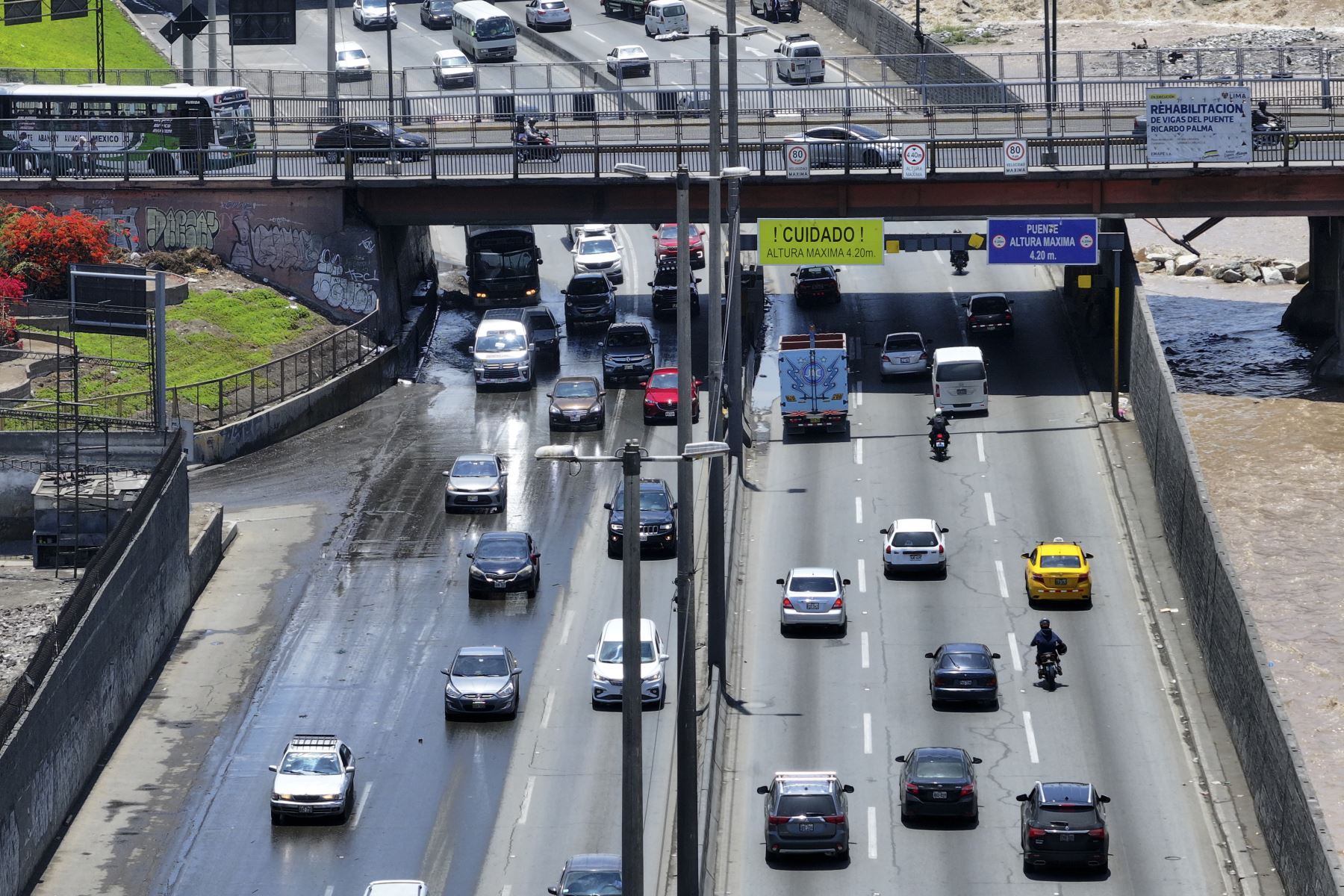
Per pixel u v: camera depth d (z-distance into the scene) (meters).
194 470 199.50
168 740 148.00
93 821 136.25
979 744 145.12
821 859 129.50
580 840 132.62
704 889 118.19
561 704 152.25
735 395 186.25
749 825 134.62
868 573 175.12
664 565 176.75
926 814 133.12
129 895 126.81
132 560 153.12
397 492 194.12
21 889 125.81
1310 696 156.62
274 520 188.00
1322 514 192.50
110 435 177.62
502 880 127.94
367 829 135.00
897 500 190.25
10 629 151.75
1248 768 138.00
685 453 90.44
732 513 172.00
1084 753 143.62
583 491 193.12
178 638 164.88
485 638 163.62
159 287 178.50
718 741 140.38
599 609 168.25
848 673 157.00
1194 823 134.00
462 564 177.62
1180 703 151.00
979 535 182.00
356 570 177.12
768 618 167.25
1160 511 183.75
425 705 152.88
